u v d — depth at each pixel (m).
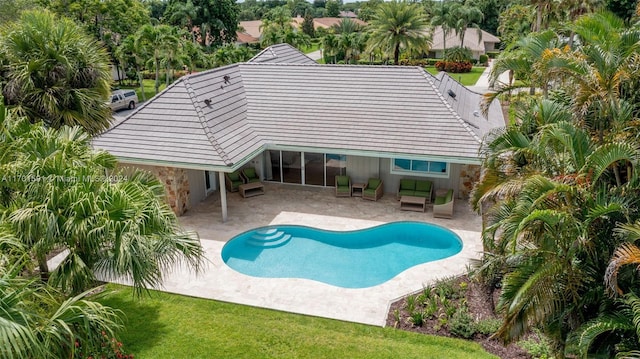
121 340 13.71
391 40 55.81
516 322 9.87
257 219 22.09
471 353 13.16
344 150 22.45
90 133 18.31
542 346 12.85
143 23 68.31
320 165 25.39
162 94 24.19
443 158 21.31
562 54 11.93
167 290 16.58
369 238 20.98
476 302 15.41
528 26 70.25
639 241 9.58
